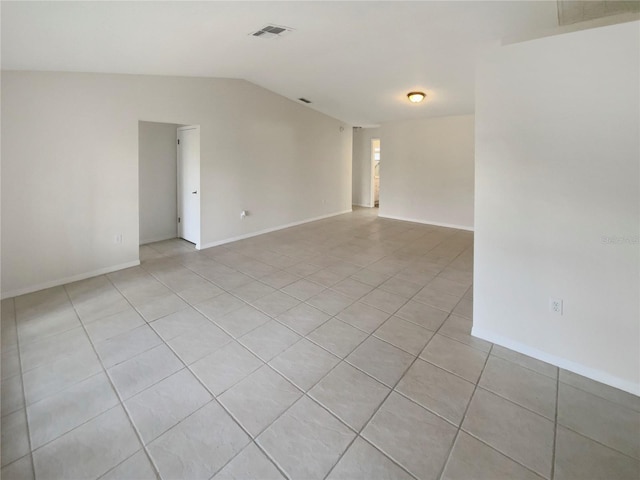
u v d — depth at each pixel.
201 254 4.78
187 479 1.43
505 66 2.17
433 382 2.05
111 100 3.78
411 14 2.64
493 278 2.41
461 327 2.71
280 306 3.10
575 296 2.08
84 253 3.76
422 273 4.01
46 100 3.32
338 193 7.91
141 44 2.85
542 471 1.46
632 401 1.87
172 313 2.95
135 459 1.52
